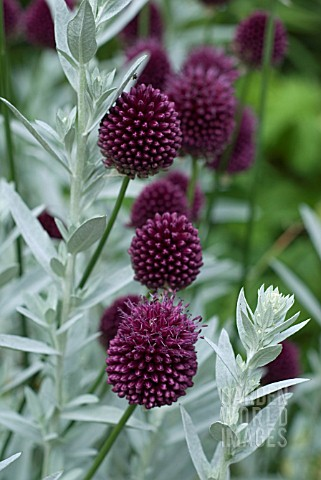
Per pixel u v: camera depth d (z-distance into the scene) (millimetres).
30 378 658
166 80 707
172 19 963
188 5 964
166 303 548
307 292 715
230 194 1211
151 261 579
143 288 683
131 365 536
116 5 559
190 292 724
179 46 927
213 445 663
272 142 1383
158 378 535
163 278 581
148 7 810
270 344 526
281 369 658
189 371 540
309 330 1051
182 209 655
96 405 600
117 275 592
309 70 1482
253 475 744
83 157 566
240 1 1218
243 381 527
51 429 602
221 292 799
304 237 1248
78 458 641
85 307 583
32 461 689
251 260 1157
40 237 585
